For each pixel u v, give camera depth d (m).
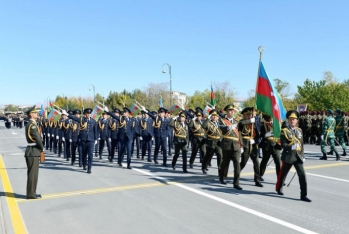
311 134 20.39
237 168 8.23
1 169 11.73
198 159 13.93
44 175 10.35
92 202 7.00
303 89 46.12
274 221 5.66
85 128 10.95
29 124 7.43
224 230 5.24
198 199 7.15
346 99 42.19
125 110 12.44
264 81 8.31
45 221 5.83
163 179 9.45
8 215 6.20
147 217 5.94
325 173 10.03
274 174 10.10
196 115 11.59
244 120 8.62
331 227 5.35
